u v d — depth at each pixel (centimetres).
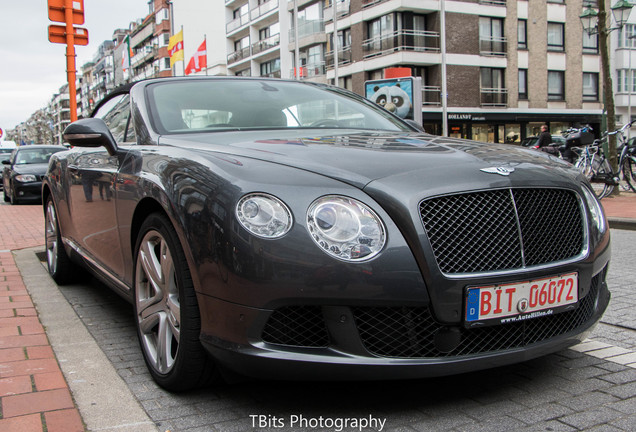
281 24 4547
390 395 243
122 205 296
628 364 277
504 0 3659
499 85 3706
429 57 3431
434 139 292
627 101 4034
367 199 213
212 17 6538
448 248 214
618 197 1112
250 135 298
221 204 214
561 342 236
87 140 315
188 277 231
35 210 1266
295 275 202
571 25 3900
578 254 242
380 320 212
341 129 336
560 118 3900
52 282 474
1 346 297
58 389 244
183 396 246
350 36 3762
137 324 280
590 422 216
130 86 371
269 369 208
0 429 208
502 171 231
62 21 873
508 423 216
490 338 223
